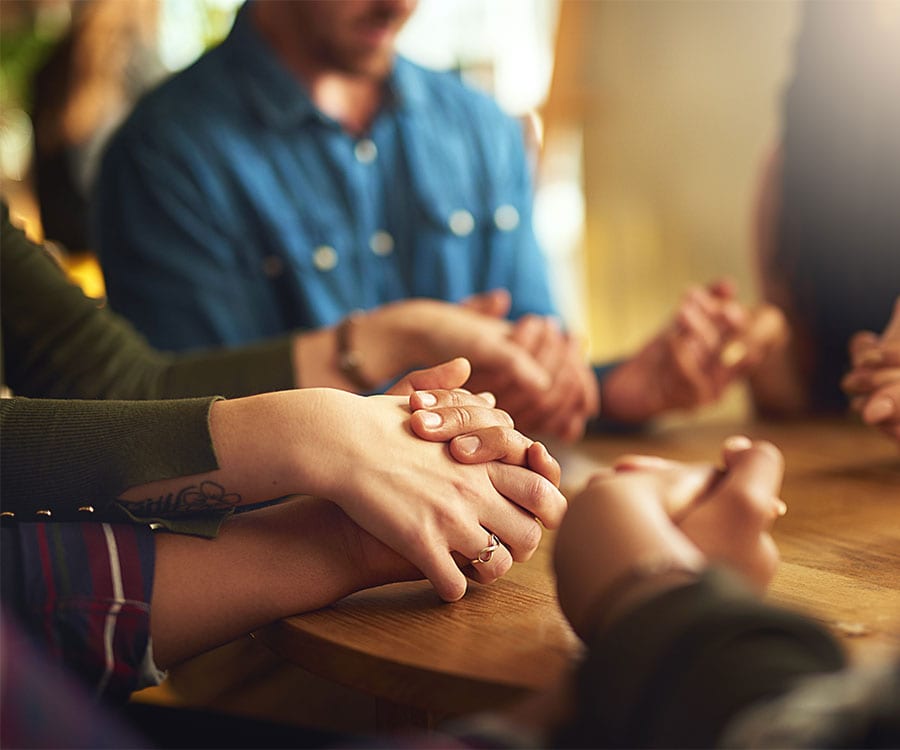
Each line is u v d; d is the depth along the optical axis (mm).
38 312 1012
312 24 1591
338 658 696
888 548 851
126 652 707
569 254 3268
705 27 2744
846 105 1547
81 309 1026
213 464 734
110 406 760
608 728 515
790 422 1457
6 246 1013
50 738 659
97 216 1625
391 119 1725
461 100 1820
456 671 659
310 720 1115
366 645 695
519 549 767
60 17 2693
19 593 701
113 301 1578
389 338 1132
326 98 1674
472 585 793
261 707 1146
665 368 1396
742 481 684
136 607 713
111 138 1645
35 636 694
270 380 1071
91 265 2326
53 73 2332
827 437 1309
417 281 1737
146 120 1609
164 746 907
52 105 2332
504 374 1174
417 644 697
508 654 680
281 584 740
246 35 1665
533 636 705
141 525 747
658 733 499
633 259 2949
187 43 2875
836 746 469
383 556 752
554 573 646
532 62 3299
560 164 3168
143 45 2449
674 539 615
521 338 1243
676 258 2869
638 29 2838
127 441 741
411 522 734
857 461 1162
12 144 2564
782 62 2652
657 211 2889
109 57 2363
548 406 1253
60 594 702
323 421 745
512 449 764
